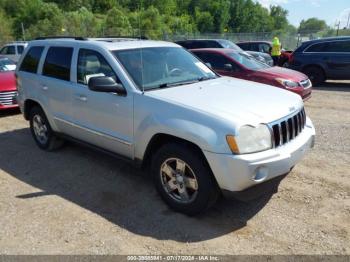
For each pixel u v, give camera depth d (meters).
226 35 34.44
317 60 12.17
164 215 3.66
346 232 3.30
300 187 4.20
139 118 3.77
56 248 3.15
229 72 8.66
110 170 4.83
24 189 4.33
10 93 8.15
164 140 3.75
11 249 3.15
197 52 9.24
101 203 3.94
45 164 5.11
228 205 3.84
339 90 11.48
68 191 4.25
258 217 3.59
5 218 3.65
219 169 3.15
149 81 4.05
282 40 31.94
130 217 3.64
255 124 3.19
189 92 3.84
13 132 6.88
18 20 60.50
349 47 11.77
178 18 66.00
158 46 4.72
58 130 5.20
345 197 3.94
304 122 3.99
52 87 5.02
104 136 4.29
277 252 3.05
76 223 3.54
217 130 3.15
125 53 4.27
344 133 6.36
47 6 61.06
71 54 4.80
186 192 3.57
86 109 4.48
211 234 3.33
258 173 3.14
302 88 8.00
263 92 4.01
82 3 71.44
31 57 5.64
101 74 4.27
